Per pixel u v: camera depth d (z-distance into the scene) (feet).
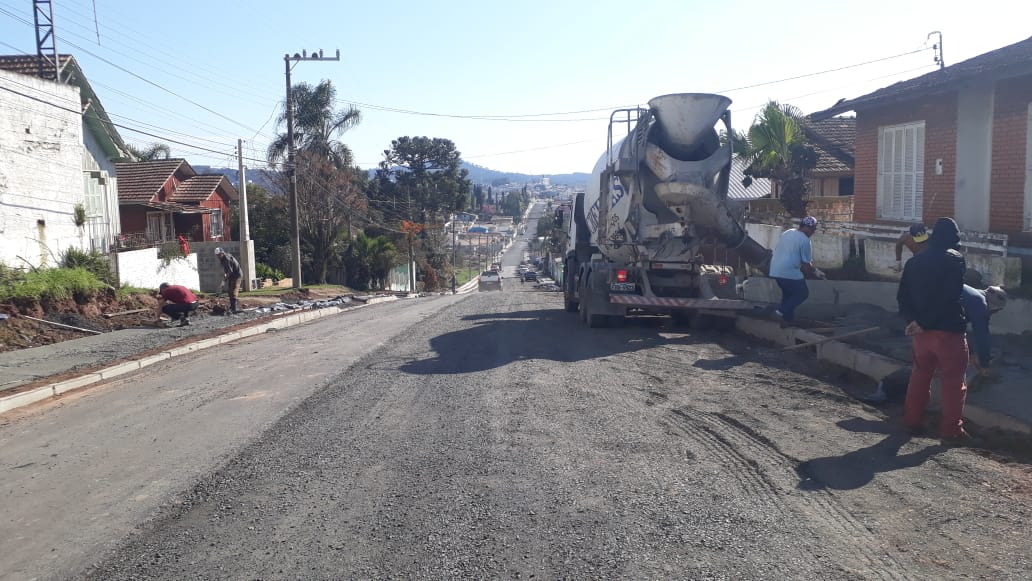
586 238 59.21
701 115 43.57
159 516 17.75
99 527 17.28
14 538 16.89
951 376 21.44
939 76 44.75
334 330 53.31
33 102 64.80
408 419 25.40
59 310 53.57
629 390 28.91
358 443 22.86
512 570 14.29
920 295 21.61
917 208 47.34
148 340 47.83
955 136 43.19
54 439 25.25
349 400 28.68
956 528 15.69
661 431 23.18
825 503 17.12
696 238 45.57
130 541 16.38
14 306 49.73
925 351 21.79
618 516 16.65
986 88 40.88
